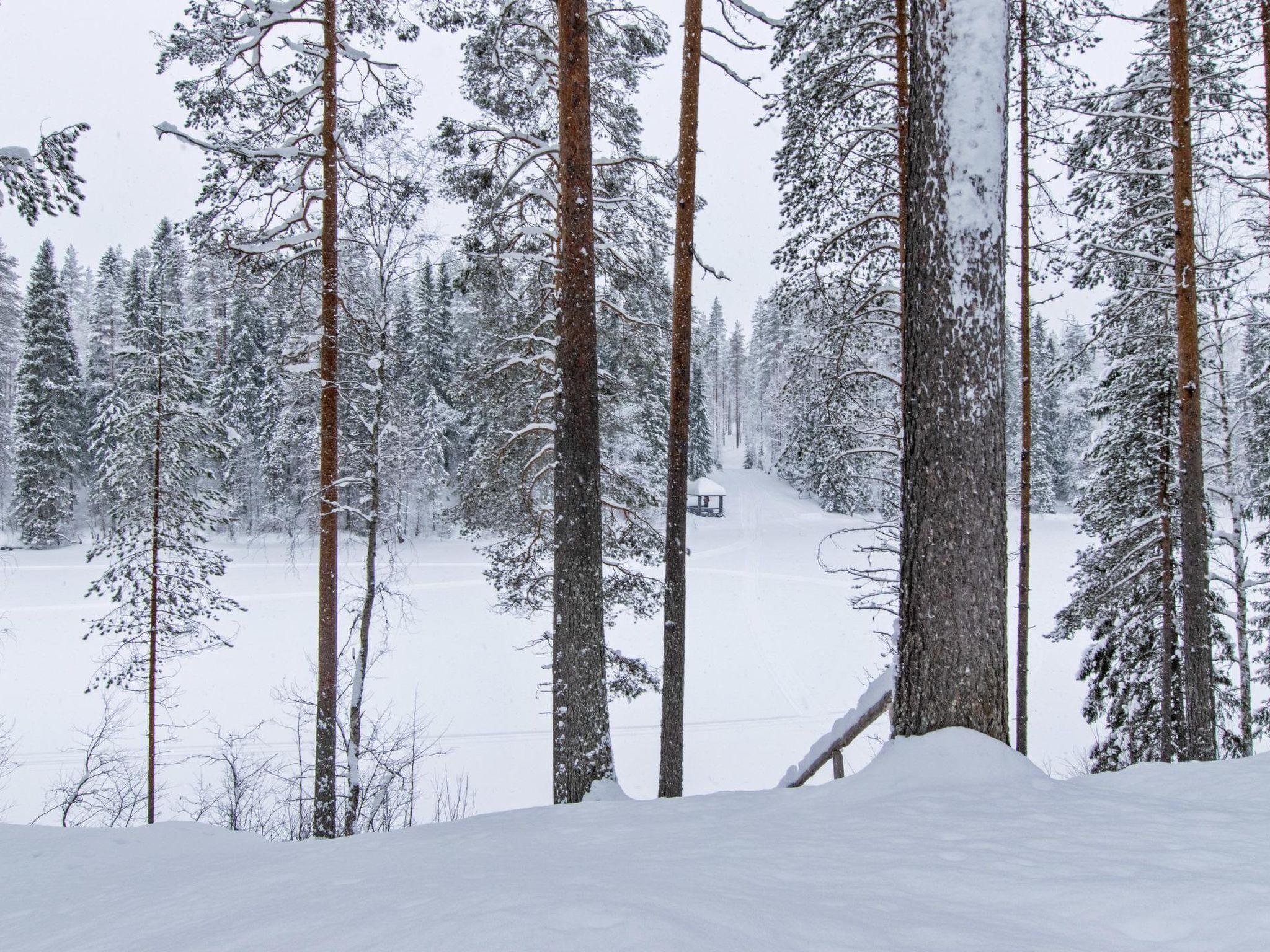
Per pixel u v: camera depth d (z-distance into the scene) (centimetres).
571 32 652
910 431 458
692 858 274
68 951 277
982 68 443
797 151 863
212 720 1869
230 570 3322
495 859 312
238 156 842
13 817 1415
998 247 444
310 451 1130
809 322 982
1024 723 949
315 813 900
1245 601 1158
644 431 1194
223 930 249
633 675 1060
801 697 2102
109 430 1214
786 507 5950
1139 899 207
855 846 277
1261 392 1066
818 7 815
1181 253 781
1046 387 1012
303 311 984
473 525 1078
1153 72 899
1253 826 283
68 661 2211
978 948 177
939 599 435
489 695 2080
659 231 945
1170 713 1095
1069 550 3881
